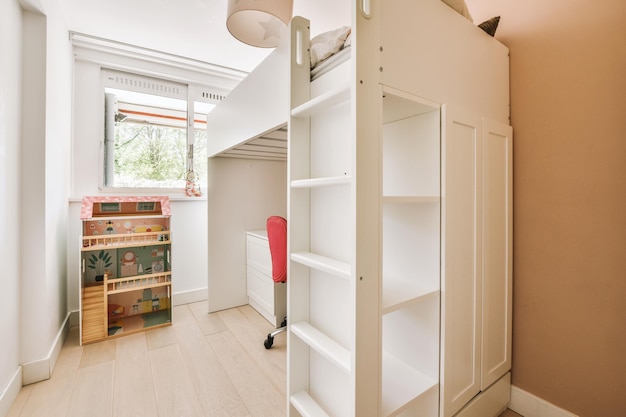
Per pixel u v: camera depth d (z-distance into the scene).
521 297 1.46
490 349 1.35
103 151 2.64
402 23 0.99
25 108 1.71
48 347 1.82
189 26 2.29
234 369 1.87
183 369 1.87
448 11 1.15
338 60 1.14
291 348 1.25
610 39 1.17
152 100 2.87
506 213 1.42
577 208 1.28
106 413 1.49
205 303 3.00
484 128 1.29
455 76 1.17
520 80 1.43
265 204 3.09
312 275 1.29
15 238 1.63
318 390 1.24
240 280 2.94
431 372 1.13
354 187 0.88
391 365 1.22
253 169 3.02
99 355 2.03
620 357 1.18
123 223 2.59
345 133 1.12
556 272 1.35
